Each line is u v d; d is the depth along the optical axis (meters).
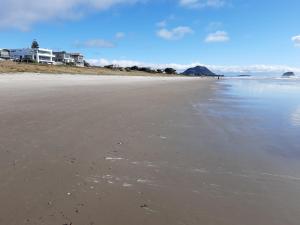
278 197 5.23
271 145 8.77
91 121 11.36
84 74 70.69
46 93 21.67
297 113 15.23
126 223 4.30
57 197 4.98
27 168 6.22
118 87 32.38
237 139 9.39
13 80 36.56
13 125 10.15
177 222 4.36
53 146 7.85
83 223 4.25
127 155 7.35
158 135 9.54
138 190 5.37
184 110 15.35
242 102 20.50
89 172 6.12
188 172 6.35
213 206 4.85
